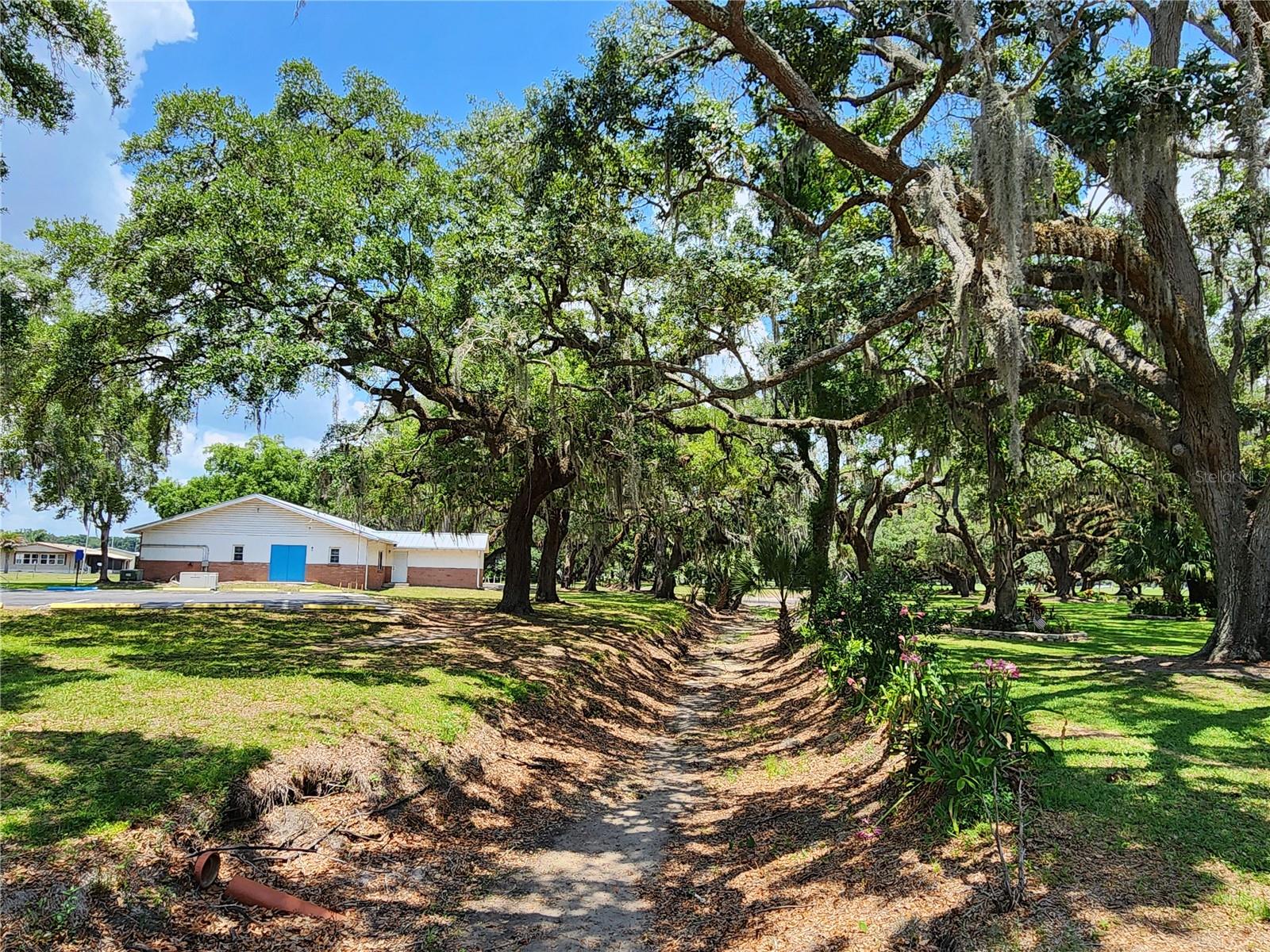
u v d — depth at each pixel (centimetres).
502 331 1182
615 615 2091
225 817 517
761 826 657
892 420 1536
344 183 1133
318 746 628
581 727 1006
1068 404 1244
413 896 522
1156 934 342
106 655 959
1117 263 991
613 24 1084
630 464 1348
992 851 446
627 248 1155
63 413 1520
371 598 2453
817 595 1669
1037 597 1933
